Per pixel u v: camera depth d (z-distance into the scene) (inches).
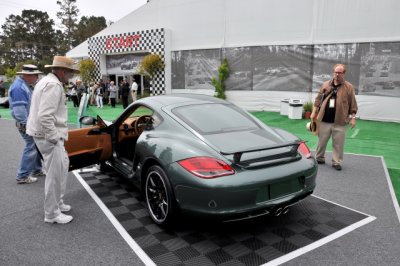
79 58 714.2
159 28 546.0
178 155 98.8
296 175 99.3
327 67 401.1
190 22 514.9
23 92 154.9
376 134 293.3
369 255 92.1
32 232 108.7
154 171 107.4
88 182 157.9
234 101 485.4
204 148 98.5
